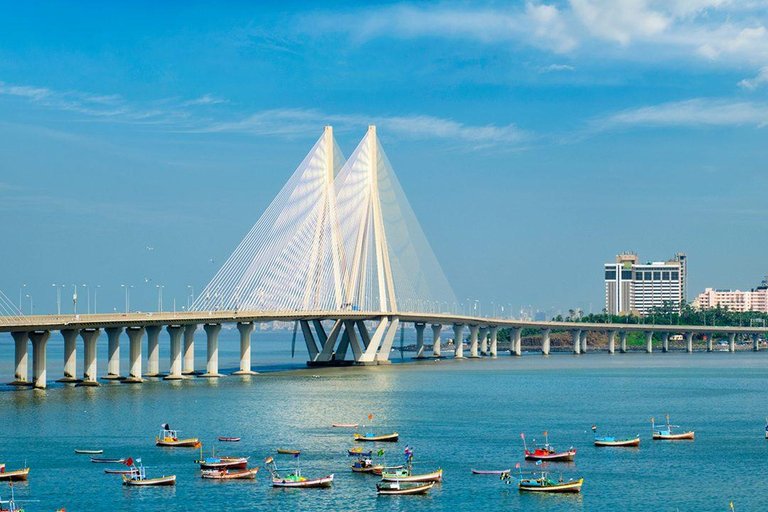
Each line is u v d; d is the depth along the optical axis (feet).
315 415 552.00
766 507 362.94
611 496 376.89
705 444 476.54
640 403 635.25
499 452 451.53
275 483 386.11
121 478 396.37
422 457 439.63
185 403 588.50
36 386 654.53
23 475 394.93
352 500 369.30
